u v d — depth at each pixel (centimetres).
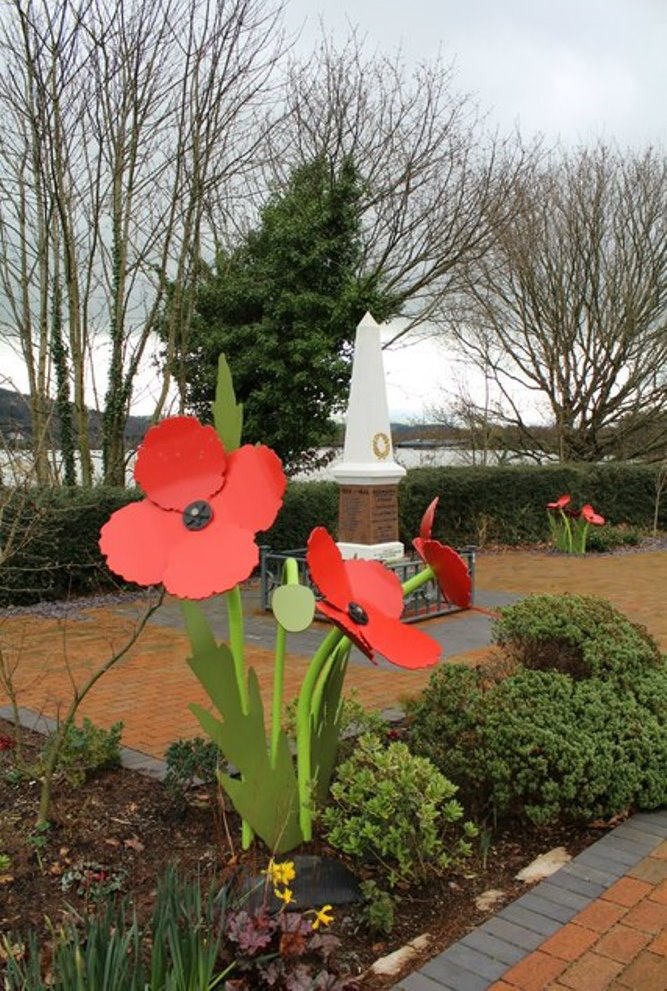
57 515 855
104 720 530
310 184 1606
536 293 2152
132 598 1013
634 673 417
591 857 336
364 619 288
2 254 1194
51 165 1144
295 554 960
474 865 334
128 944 230
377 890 290
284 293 1426
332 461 1708
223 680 298
